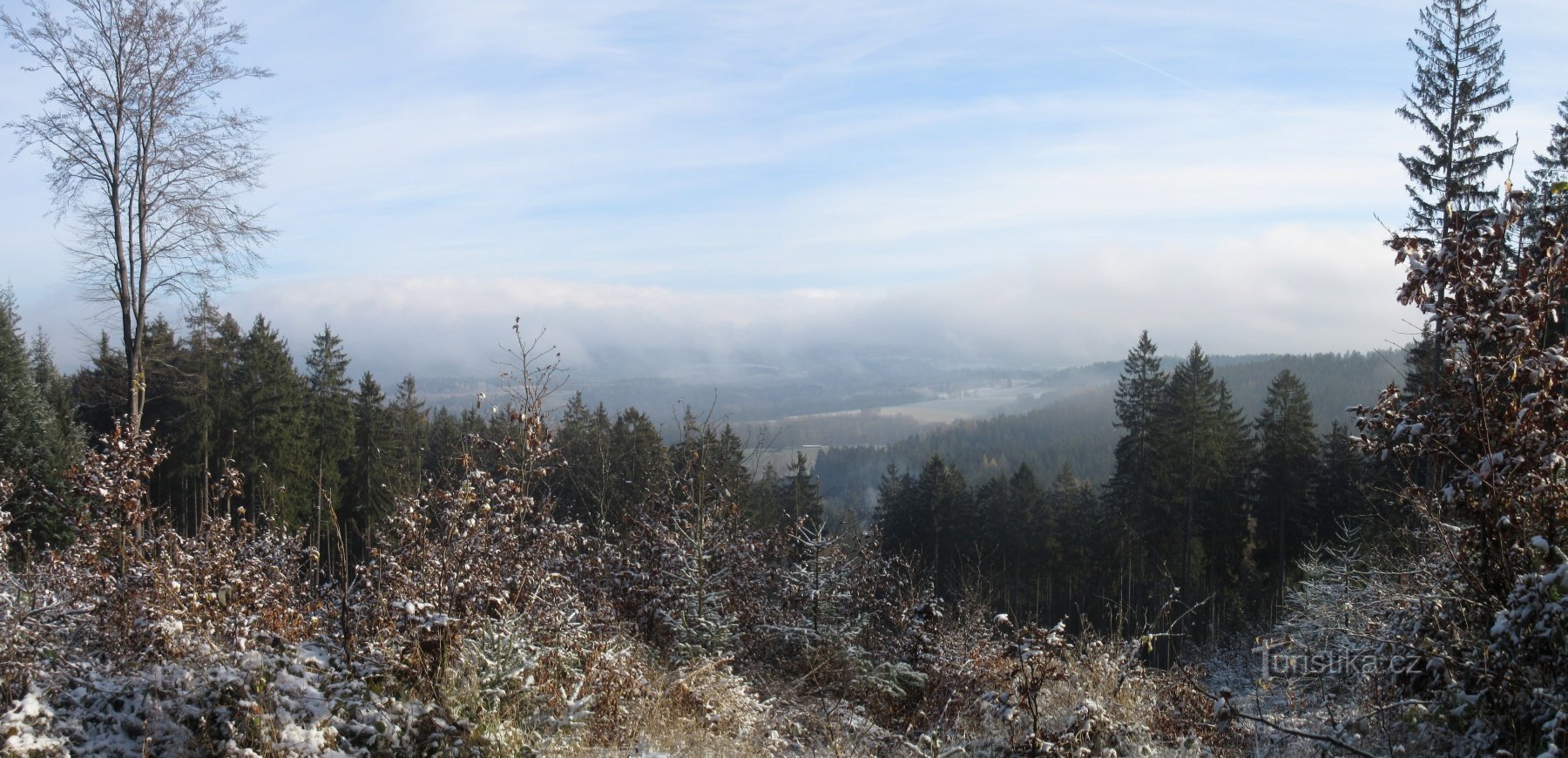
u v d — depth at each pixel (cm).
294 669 492
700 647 954
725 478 1238
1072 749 567
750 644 1087
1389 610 671
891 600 1254
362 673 534
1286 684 762
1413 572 652
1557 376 529
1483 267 548
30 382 2478
